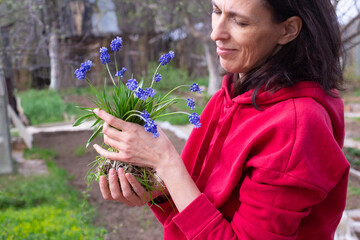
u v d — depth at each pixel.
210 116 1.31
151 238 4.44
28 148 9.00
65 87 13.88
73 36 11.59
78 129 10.69
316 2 0.99
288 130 0.95
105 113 1.08
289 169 0.93
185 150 1.34
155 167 1.08
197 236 1.02
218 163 1.15
